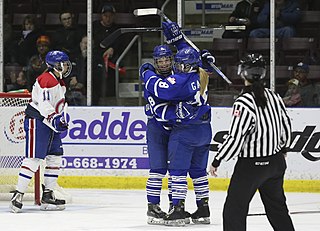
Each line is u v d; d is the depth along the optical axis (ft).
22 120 70.38
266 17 85.51
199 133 56.13
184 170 56.59
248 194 41.98
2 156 71.20
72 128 82.23
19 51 86.84
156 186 58.08
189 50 54.54
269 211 43.78
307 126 79.41
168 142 57.26
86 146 82.02
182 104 54.90
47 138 64.08
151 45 90.48
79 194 76.74
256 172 41.75
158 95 54.70
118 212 64.75
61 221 59.88
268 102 42.01
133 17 88.33
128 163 81.51
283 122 42.75
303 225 58.08
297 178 79.56
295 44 84.69
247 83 42.16
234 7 91.45
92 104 85.71
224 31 87.15
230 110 80.38
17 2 88.07
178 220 56.85
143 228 56.39
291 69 84.02
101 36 86.02
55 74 63.87
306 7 84.94
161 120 56.03
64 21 86.58
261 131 41.47
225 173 80.12
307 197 75.25
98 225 57.93
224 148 41.39
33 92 64.08
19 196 64.28
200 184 57.98
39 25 87.66
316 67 83.51
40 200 68.69
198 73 55.67
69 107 82.33
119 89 88.12
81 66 85.46
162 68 56.54
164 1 90.53
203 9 91.09
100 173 81.87
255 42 85.97
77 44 86.17
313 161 79.36
